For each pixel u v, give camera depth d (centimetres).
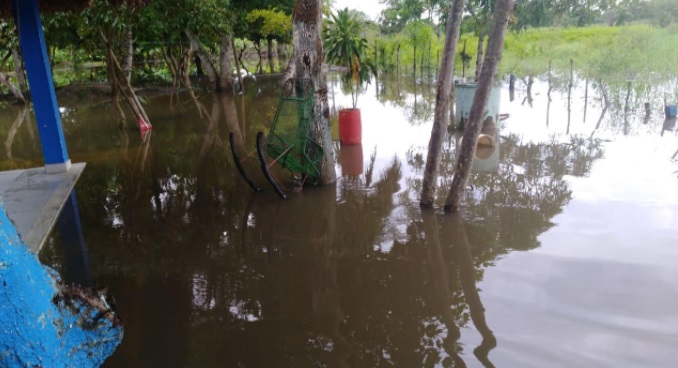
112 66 1155
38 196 641
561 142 853
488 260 430
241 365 302
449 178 688
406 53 2266
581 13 1594
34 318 104
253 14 1998
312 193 649
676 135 866
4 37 1429
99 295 132
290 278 418
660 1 2300
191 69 2889
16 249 104
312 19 645
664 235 453
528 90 1403
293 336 332
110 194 671
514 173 684
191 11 1416
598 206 536
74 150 970
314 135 670
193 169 798
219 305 375
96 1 920
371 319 349
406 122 1128
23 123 1352
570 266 407
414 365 294
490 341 313
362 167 768
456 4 507
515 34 1991
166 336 336
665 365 280
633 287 368
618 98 1185
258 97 1708
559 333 317
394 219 541
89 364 123
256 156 868
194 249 484
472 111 520
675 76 1283
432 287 390
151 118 1340
